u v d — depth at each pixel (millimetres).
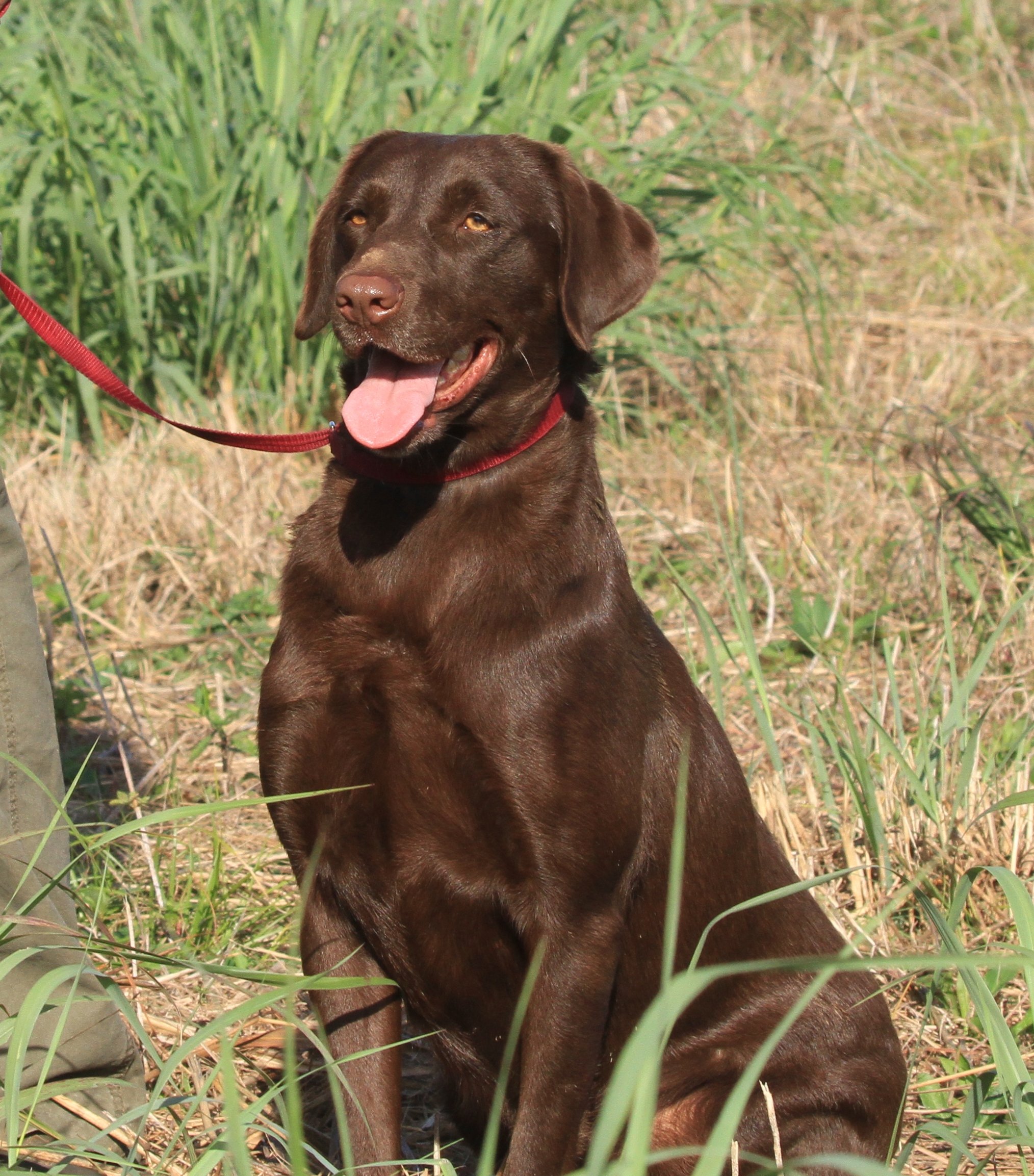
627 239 4895
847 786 6082
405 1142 5027
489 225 4691
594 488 4590
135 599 8734
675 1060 4613
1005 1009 5422
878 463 10461
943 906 5770
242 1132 2809
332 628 4340
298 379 10984
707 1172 2469
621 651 4348
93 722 7492
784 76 19047
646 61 11594
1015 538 8648
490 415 4492
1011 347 13023
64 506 9461
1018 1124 3764
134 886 5781
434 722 4195
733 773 4734
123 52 11234
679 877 2871
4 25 11422
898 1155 4730
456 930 4367
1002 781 6262
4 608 4070
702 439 11258
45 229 11086
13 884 4090
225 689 8008
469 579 4281
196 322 11234
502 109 11078
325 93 10820
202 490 9820
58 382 11078
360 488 4492
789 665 8148
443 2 12797
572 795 4141
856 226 15906
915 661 7039
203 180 10789
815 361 12031
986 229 15461
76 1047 4160
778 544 9352
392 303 4434
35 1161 4043
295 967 5426
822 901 5844
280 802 4312
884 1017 4789
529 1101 4129
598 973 4188
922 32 20156
